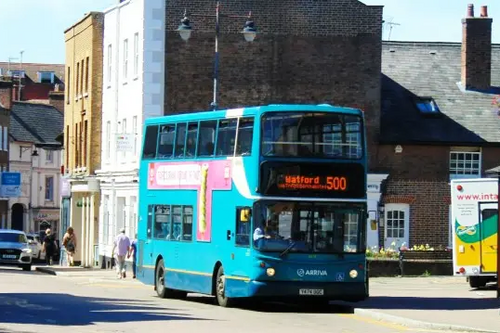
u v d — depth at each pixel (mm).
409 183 60156
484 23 63844
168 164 39875
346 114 33938
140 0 63156
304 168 33500
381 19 61188
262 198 33219
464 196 43688
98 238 72938
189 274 37688
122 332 26141
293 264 33219
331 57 61000
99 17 72938
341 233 33625
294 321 30500
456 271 43656
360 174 33906
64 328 26703
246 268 33500
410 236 59969
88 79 74500
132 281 54188
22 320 28844
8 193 107688
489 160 60781
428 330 27953
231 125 35281
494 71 65562
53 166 121062
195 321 29656
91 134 73312
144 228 41875
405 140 60094
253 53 60844
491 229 43469
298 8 61031
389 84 63781
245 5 60812
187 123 38531
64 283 52125
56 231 121062
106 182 70750
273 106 33562
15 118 117812
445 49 66312
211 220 36188
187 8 61094
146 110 61062
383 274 52656
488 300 37250
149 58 61062
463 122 61406
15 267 78250
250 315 32344
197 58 61031
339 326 29078
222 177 35500
